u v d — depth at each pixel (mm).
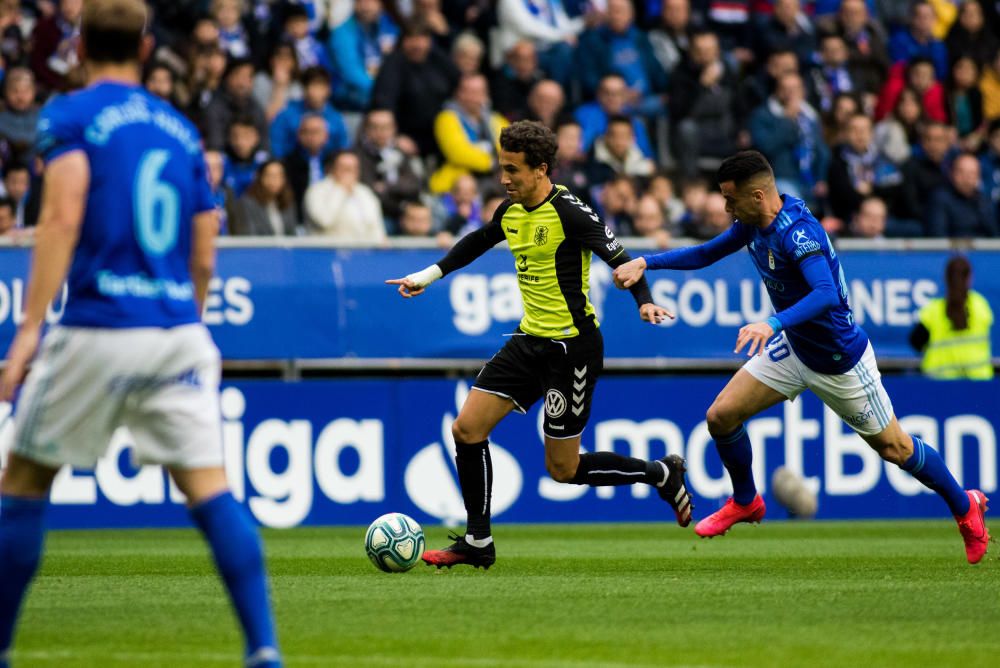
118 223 13430
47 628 17875
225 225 44500
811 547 33656
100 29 14125
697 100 53562
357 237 45438
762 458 44531
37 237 13195
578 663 14859
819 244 24797
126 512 40844
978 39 60469
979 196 51969
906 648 15938
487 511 25797
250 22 51250
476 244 25906
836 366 26250
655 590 22531
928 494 45844
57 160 13312
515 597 21422
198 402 13641
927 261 45781
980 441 45594
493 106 52719
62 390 13375
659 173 50719
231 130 46656
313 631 17422
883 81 57906
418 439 42500
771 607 20031
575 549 32812
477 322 43000
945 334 45438
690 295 44219
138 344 13312
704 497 44156
